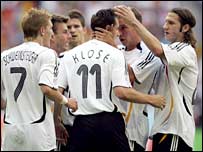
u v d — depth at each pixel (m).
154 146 21.45
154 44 20.53
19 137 20.09
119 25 21.94
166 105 21.28
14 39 62.75
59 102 19.88
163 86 21.41
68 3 64.62
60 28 24.91
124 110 22.02
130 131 22.14
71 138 20.64
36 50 20.14
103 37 20.81
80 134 20.27
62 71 21.00
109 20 20.77
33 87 20.06
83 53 20.70
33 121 19.98
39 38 20.48
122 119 20.47
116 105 20.31
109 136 20.12
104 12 20.91
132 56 22.12
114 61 20.16
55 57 19.98
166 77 21.30
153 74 21.61
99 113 20.16
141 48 22.08
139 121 22.25
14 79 20.28
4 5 63.31
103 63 20.28
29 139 19.98
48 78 19.58
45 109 20.11
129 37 22.03
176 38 21.95
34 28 20.31
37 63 19.98
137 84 21.64
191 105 21.58
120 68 20.03
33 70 20.02
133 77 21.45
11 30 62.91
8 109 20.50
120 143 20.23
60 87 20.95
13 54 20.48
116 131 20.17
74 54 20.91
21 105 20.12
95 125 20.11
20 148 20.17
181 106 21.11
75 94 20.55
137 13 22.03
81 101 20.36
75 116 20.50
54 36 24.94
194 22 21.91
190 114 21.42
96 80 20.25
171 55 20.58
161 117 21.33
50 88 19.58
